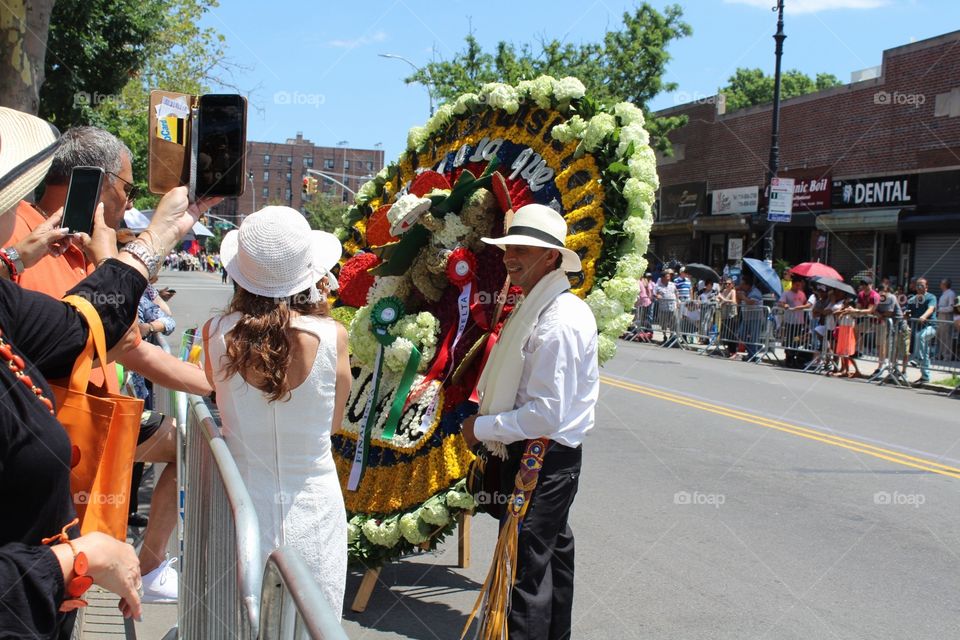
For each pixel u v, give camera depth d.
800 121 25.86
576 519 6.34
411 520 4.41
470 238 4.69
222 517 2.56
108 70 15.46
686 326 21.64
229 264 2.88
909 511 6.69
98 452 2.24
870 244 23.58
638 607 4.75
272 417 2.84
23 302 2.14
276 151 102.00
